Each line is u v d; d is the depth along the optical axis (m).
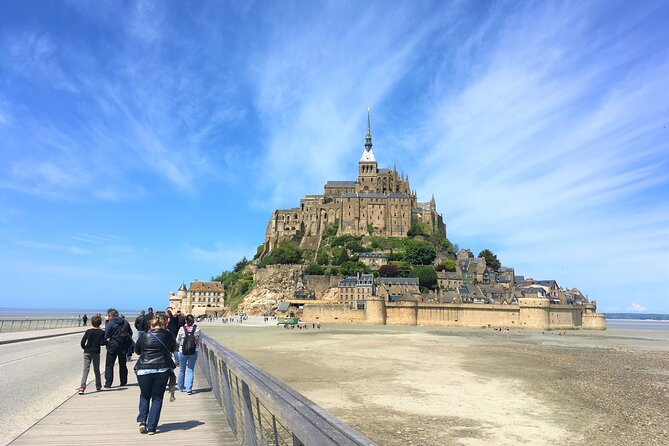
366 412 29.22
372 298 142.88
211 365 21.03
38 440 12.77
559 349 76.44
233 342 78.75
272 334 99.06
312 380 40.41
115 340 21.73
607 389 39.91
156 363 13.76
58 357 34.47
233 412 13.67
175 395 19.75
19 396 19.22
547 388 39.28
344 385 38.12
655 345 92.75
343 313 145.38
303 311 148.88
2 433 13.48
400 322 141.75
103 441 12.73
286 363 51.12
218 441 12.88
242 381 10.88
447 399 33.56
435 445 23.22
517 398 34.69
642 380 45.81
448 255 197.50
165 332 14.22
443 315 141.62
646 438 25.41
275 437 7.82
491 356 62.00
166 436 13.32
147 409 13.71
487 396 35.03
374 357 57.59
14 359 32.81
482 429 26.14
